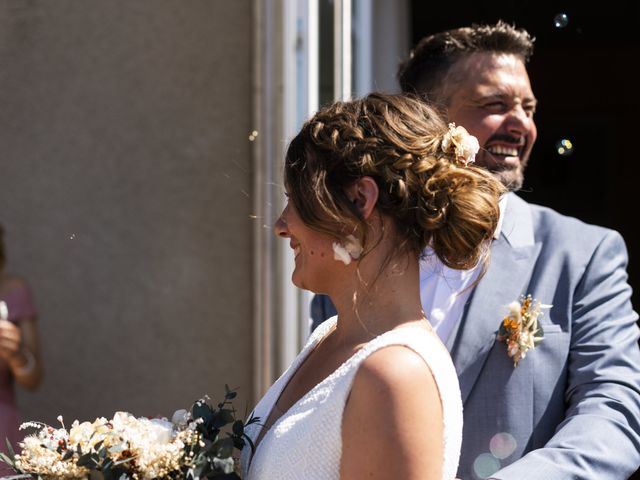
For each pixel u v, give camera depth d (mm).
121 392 3938
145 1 3906
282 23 3842
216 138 3896
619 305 2533
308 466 1727
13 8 3934
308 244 1862
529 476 2164
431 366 1696
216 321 3900
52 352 3922
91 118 3934
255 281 3854
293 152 1885
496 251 2646
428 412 1662
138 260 3938
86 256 3951
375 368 1678
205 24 3891
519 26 6113
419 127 1884
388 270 1819
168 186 3922
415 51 2986
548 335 2504
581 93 6332
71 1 3928
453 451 1746
